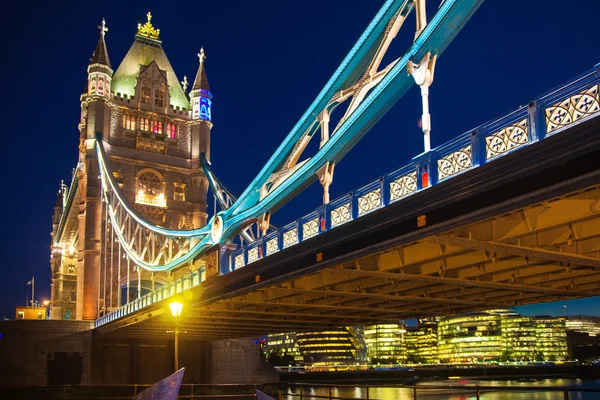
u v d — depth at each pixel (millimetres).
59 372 71000
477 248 18875
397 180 19812
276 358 195125
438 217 17391
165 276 91875
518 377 134875
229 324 50000
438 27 20469
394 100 24453
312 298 33031
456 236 18016
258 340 83312
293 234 26891
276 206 34000
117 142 98000
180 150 103688
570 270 23812
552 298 32781
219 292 34781
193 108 106188
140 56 107625
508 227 17578
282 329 55281
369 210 21219
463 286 28109
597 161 12852
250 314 43000
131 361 75250
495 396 74500
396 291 29766
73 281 123750
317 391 80812
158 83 104438
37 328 71438
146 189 98625
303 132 31688
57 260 126500
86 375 72062
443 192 17094
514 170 14734
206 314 41844
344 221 22859
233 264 34062
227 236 38906
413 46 21391
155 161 100125
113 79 102500
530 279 26922
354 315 41125
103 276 90750
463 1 19719
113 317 65062
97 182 92312
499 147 15484
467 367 145625
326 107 29219
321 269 23953
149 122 101938
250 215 35562
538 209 16641
